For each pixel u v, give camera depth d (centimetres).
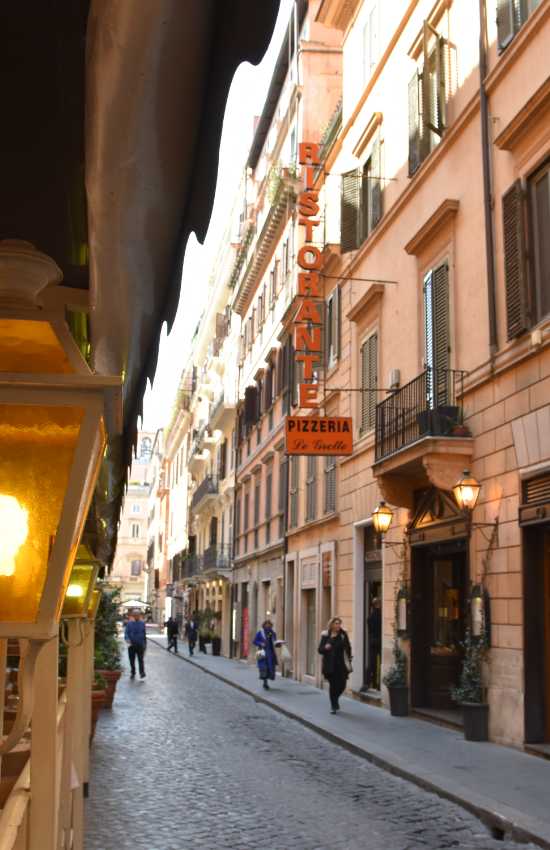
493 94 1519
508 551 1388
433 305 1731
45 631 222
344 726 1608
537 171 1370
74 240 304
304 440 2044
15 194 288
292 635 3003
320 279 2656
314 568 2688
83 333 312
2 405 222
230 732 1602
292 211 3250
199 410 6900
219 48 177
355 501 2245
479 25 1575
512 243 1406
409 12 1941
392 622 1919
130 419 426
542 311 1337
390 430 1795
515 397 1391
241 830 862
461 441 1531
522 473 1354
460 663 1669
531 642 1321
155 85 180
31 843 351
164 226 230
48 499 223
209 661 3894
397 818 929
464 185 1625
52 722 362
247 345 4334
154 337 310
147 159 202
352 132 2422
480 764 1191
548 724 1306
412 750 1316
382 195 2109
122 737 1493
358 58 2386
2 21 240
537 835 811
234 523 4438
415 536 1794
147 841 807
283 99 3638
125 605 5831
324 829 874
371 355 2138
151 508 11875
